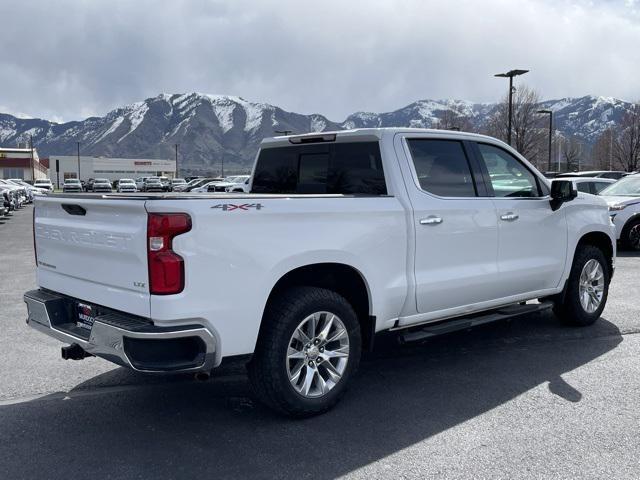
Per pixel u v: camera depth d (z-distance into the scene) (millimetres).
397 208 4762
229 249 3859
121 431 4164
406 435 4070
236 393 4891
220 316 3850
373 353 5949
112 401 4723
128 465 3676
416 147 5125
